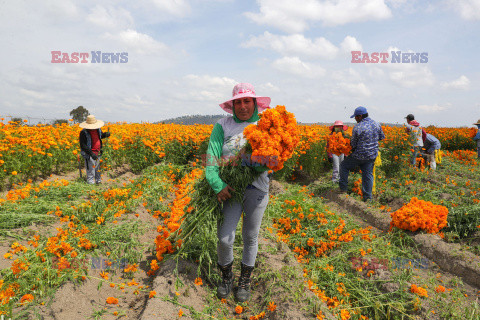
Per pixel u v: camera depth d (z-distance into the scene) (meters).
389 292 3.10
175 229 3.34
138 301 2.68
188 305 2.53
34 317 2.20
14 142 6.53
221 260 2.80
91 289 2.73
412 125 9.09
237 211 2.68
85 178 7.76
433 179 8.22
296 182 9.50
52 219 4.47
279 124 2.38
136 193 5.86
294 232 4.54
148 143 9.62
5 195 5.75
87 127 7.05
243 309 2.79
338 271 3.64
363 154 6.38
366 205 6.03
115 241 3.84
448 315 2.75
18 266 2.72
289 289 2.83
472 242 4.25
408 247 4.28
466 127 19.98
